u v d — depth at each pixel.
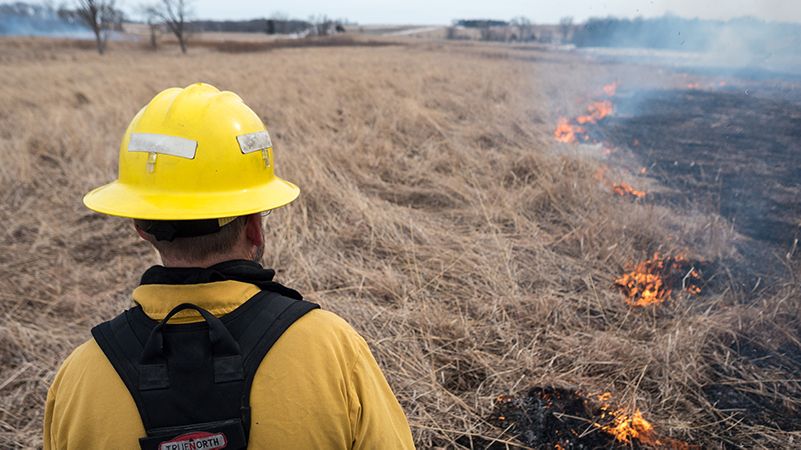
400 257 3.83
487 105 9.53
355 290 3.40
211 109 0.93
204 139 0.90
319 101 9.59
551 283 3.47
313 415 0.75
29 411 2.51
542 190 4.76
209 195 0.89
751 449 2.15
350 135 7.08
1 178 5.32
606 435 2.21
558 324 3.02
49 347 2.95
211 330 0.75
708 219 4.23
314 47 43.28
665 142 7.59
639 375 2.55
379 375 0.92
